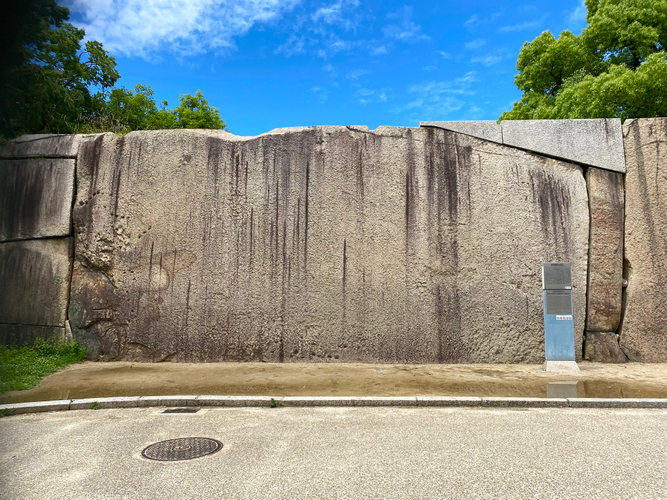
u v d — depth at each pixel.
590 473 3.63
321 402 5.93
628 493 3.28
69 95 11.50
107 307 8.84
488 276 8.70
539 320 8.57
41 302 8.95
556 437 4.55
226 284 8.84
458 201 8.89
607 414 5.45
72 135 9.41
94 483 3.54
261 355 8.66
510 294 8.65
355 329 8.65
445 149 9.04
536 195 8.84
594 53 16.55
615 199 8.78
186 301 8.81
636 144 8.85
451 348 8.56
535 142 8.93
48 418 5.46
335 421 5.20
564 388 6.55
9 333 8.96
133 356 8.75
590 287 8.66
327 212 8.94
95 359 8.76
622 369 7.85
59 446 4.43
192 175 9.13
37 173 9.30
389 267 8.77
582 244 8.70
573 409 5.70
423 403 5.90
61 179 9.24
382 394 6.26
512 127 8.99
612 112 12.50
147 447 4.38
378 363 8.54
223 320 8.75
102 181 9.20
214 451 4.24
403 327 8.62
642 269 8.62
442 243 8.80
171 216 9.05
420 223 8.86
